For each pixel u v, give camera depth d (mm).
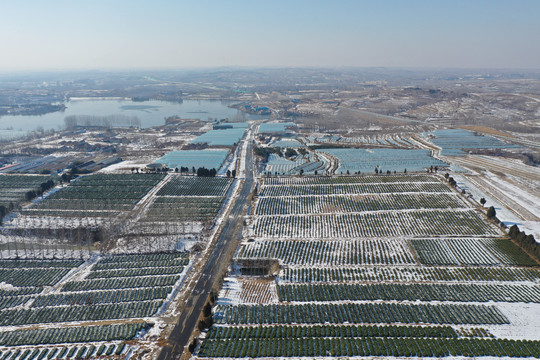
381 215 115312
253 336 66000
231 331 67188
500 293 77438
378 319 69562
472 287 79625
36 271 88688
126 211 119562
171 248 98000
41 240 104188
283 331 66875
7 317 72125
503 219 111125
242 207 123188
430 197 126875
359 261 91062
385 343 63719
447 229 105875
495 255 92125
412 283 81500
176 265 90062
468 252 93812
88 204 124125
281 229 108062
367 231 106188
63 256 95500
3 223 110875
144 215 116688
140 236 103500
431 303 74500
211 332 66938
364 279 83500
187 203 125562
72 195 131875
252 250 96562
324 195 131250
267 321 69812
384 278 83750
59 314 73000
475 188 136000
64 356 62469
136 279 84625
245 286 81562
